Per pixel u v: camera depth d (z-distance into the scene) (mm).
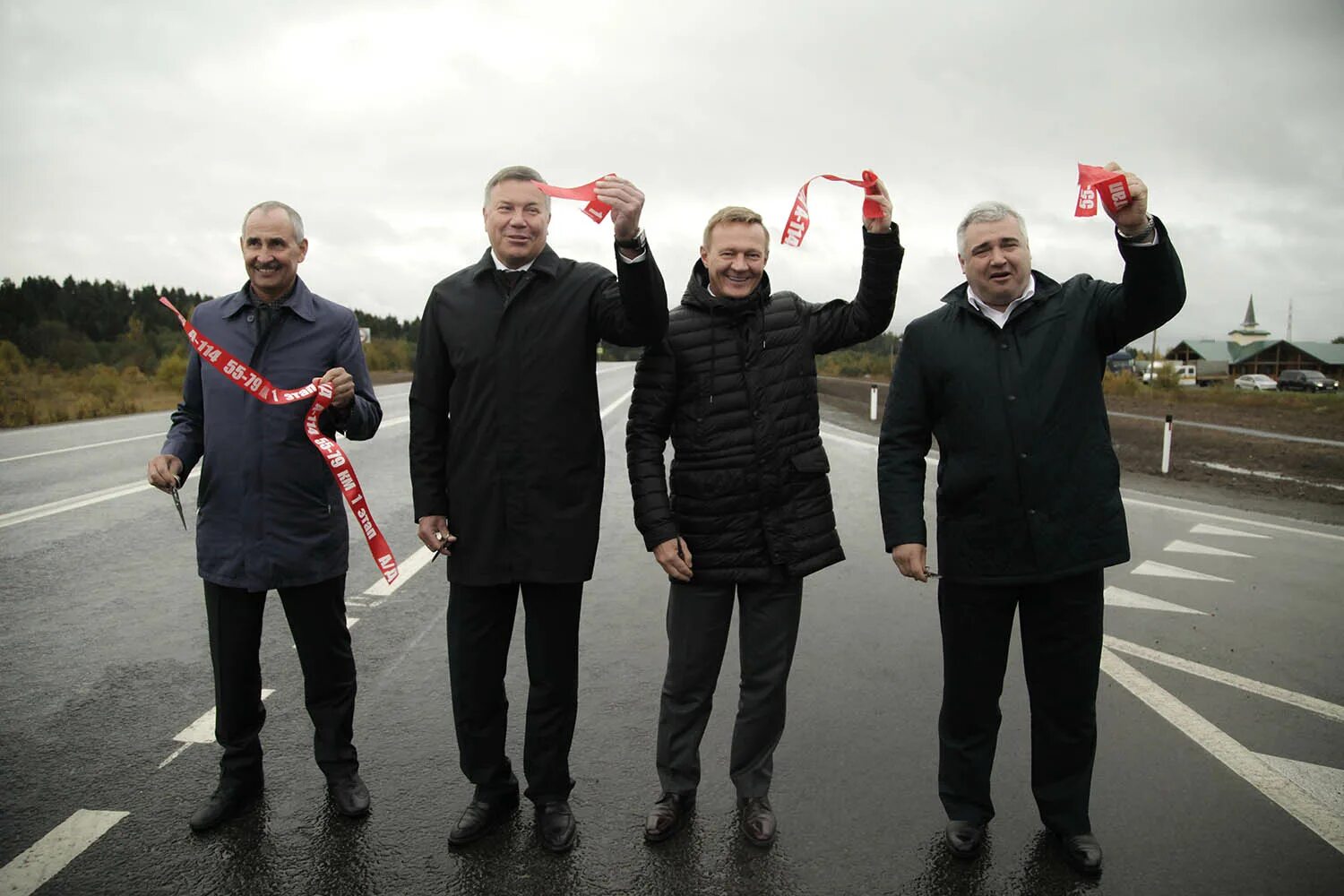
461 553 2764
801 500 2861
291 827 2869
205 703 3867
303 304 2947
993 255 2637
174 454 2910
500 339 2715
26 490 9422
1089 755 2734
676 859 2705
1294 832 2865
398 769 3277
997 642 2777
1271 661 4496
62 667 4301
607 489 9867
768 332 2861
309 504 2898
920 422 2891
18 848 2723
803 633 4926
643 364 2924
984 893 2541
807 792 3135
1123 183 2346
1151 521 8609
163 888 2520
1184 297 2502
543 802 2836
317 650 2955
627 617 5207
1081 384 2672
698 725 2936
